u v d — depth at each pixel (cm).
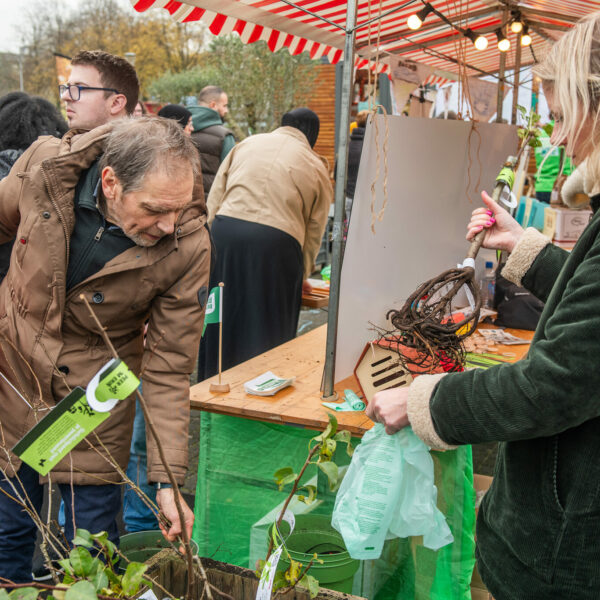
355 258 220
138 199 154
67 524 185
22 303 175
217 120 541
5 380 173
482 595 225
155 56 2009
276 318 364
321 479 221
